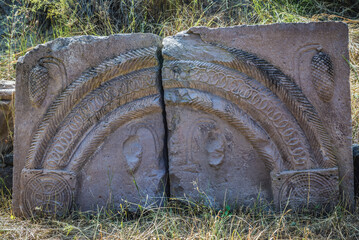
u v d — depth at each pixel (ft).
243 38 8.29
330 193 8.18
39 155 8.68
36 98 8.60
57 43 8.64
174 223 7.61
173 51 8.48
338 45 8.14
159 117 8.71
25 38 15.05
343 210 8.11
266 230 7.47
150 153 8.71
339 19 14.20
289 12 14.12
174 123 8.57
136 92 8.57
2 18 16.30
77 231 7.95
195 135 8.55
